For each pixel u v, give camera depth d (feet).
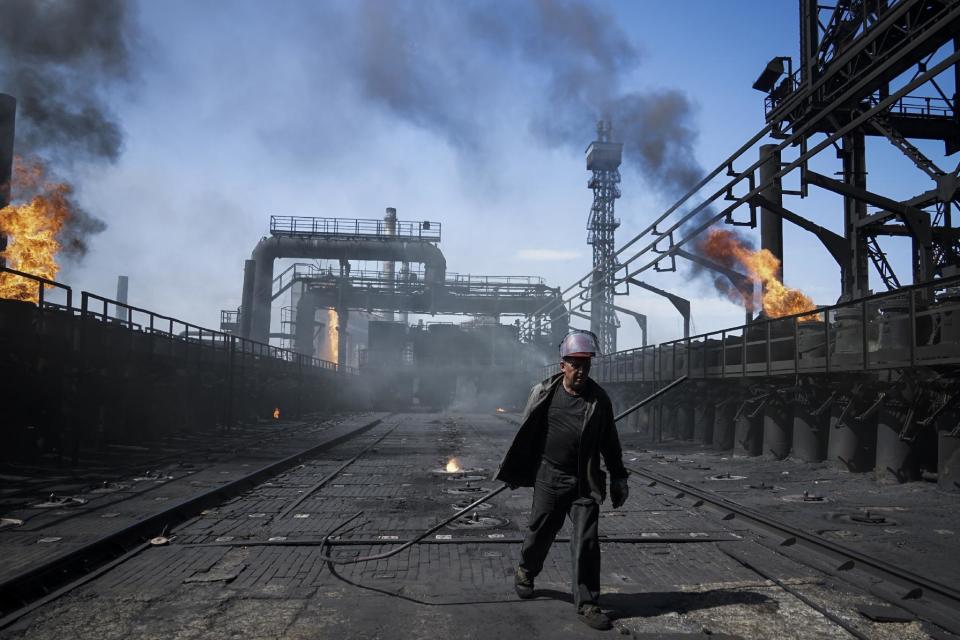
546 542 13.79
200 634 12.10
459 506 26.76
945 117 66.85
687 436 63.77
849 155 64.64
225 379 72.08
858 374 39.04
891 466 34.76
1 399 38.42
